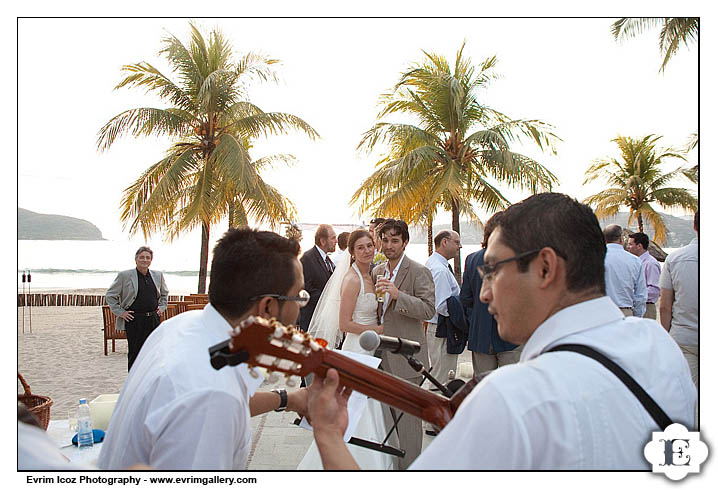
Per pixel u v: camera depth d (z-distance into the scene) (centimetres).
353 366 116
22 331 1155
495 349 375
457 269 1688
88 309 1638
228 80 1598
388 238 347
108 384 680
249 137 1812
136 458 121
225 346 99
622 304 476
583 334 96
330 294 411
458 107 1638
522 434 83
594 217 103
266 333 98
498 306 104
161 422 115
